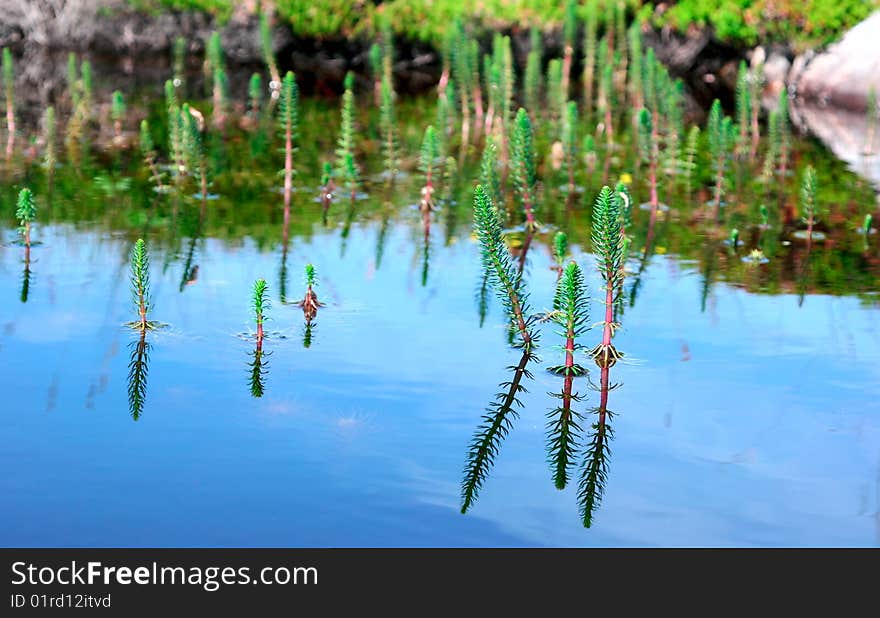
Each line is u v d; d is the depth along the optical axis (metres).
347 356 5.07
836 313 5.76
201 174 8.05
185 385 4.70
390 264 6.53
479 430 4.38
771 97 12.99
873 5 13.54
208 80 13.09
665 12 13.92
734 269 6.55
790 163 9.61
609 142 10.31
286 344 5.20
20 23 14.19
